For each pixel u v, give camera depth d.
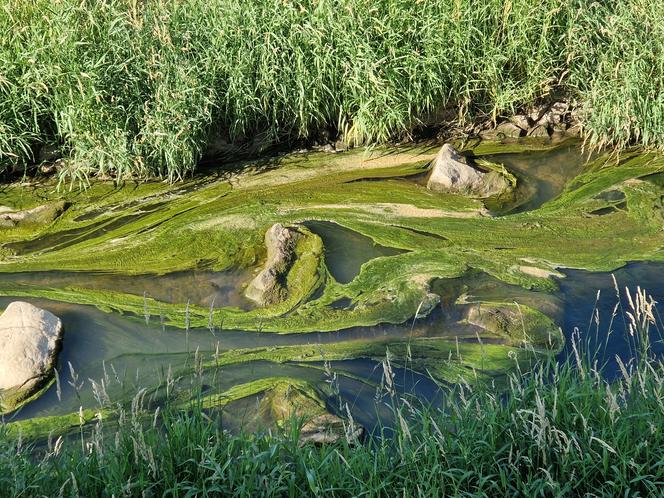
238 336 5.25
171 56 6.99
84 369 4.98
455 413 3.87
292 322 5.38
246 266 6.00
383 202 6.71
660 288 5.59
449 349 5.05
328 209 6.62
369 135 7.33
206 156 7.39
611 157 7.25
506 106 7.67
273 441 3.73
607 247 6.09
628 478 3.53
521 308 5.38
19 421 4.52
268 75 7.12
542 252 6.05
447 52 7.39
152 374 4.91
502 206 6.68
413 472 3.58
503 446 3.64
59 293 5.76
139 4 7.38
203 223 6.47
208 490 3.44
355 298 5.59
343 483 3.49
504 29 7.56
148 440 3.65
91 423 4.49
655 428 3.53
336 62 7.17
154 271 5.98
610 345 5.04
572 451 3.52
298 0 7.32
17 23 7.06
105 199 6.84
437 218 6.49
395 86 7.25
